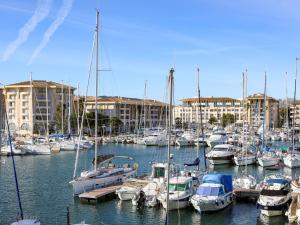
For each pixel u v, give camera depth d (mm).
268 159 75750
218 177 46094
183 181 45375
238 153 82250
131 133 172250
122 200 47219
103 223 39906
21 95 177875
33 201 48438
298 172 70688
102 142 130000
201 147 119625
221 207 43688
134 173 59000
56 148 103000
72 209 44562
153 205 44719
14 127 173875
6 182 60906
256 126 140250
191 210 43875
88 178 50750
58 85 183000
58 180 62688
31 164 81438
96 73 56625
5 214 43062
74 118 147625
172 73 41375
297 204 40000
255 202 47250
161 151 109438
